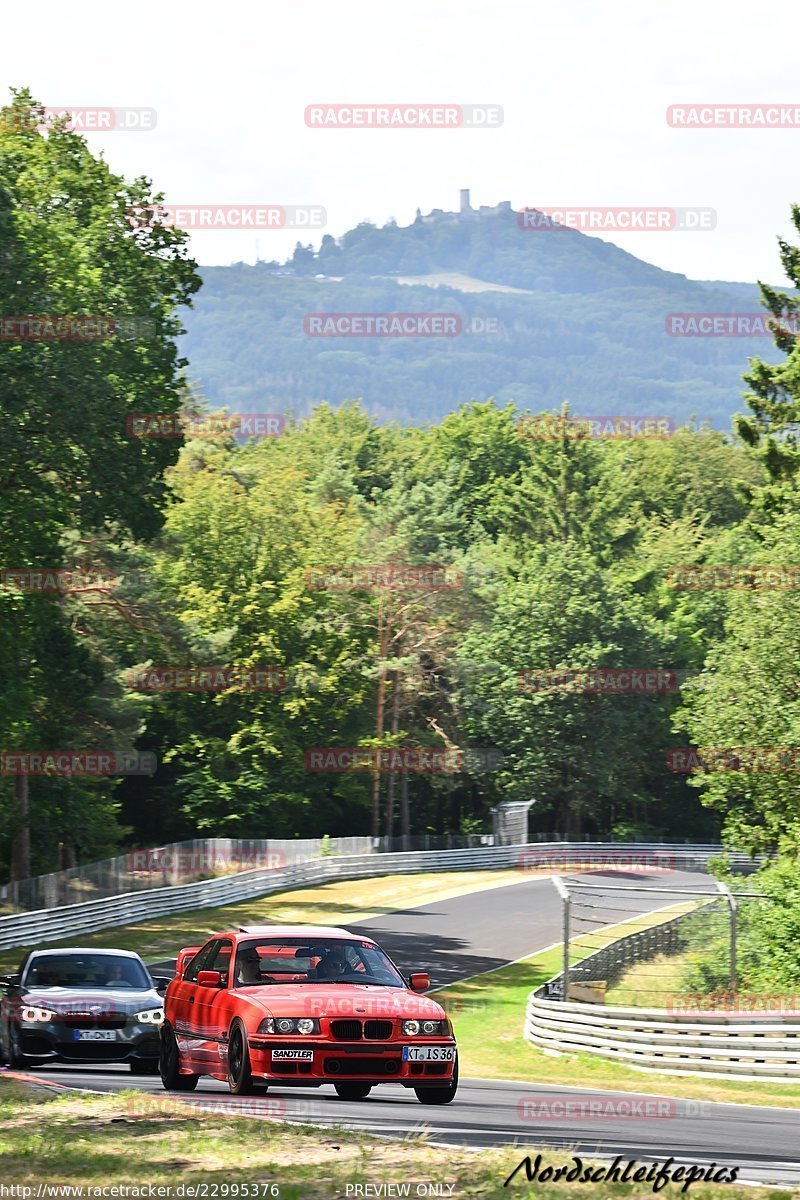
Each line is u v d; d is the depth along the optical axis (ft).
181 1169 56.75
